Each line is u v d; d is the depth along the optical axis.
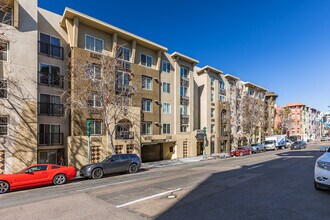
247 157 26.08
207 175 12.43
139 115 24.52
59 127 20.16
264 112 55.03
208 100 37.09
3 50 16.95
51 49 20.36
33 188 12.25
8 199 9.61
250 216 5.73
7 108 16.58
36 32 18.44
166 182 10.91
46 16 20.62
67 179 13.59
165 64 30.36
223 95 40.91
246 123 41.53
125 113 22.17
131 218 5.96
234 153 30.91
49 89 19.75
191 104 33.47
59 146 19.86
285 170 13.17
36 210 7.21
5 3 16.64
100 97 18.86
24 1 17.95
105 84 19.38
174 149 30.14
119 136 22.94
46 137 19.09
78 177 15.80
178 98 31.27
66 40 21.66
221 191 8.39
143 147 28.28
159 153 29.52
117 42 24.89
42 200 8.71
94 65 21.55
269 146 41.41
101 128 22.08
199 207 6.59
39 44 19.64
